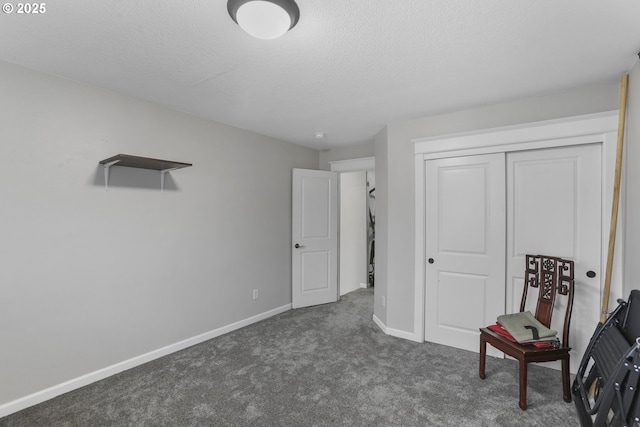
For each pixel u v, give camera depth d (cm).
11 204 191
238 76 209
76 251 218
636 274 184
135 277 252
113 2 134
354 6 135
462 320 279
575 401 162
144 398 206
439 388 217
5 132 188
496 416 187
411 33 158
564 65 192
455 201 281
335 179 441
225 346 289
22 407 194
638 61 182
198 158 297
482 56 181
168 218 274
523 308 238
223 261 321
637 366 115
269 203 376
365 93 238
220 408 195
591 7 137
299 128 338
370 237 539
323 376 234
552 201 243
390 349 280
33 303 200
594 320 227
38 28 154
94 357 227
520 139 247
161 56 182
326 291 432
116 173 239
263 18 132
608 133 216
